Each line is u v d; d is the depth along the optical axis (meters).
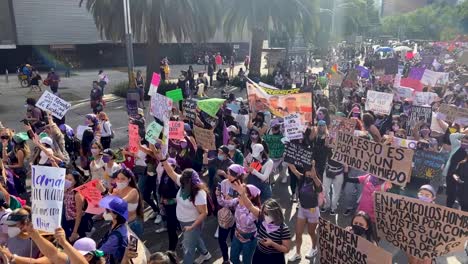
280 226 4.72
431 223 4.62
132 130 7.30
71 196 5.84
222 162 7.00
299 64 33.53
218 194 5.96
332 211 8.05
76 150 9.62
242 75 28.38
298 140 7.69
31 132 8.38
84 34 38.41
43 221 3.74
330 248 4.83
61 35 37.28
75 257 3.64
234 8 25.28
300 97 9.70
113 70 38.44
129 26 20.19
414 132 9.55
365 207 6.28
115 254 4.23
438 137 9.91
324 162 7.50
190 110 10.86
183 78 21.52
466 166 6.72
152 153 7.22
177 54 44.12
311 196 6.22
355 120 8.66
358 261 4.54
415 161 7.56
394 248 6.84
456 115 10.05
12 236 4.33
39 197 3.77
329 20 38.22
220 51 46.91
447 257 6.52
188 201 5.45
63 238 3.70
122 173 5.44
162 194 6.12
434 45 49.56
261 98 10.66
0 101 21.94
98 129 10.15
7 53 35.06
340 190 7.99
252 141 8.15
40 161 7.97
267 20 25.20
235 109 12.65
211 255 6.70
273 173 10.38
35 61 36.62
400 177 5.56
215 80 31.62
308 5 26.45
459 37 59.47
